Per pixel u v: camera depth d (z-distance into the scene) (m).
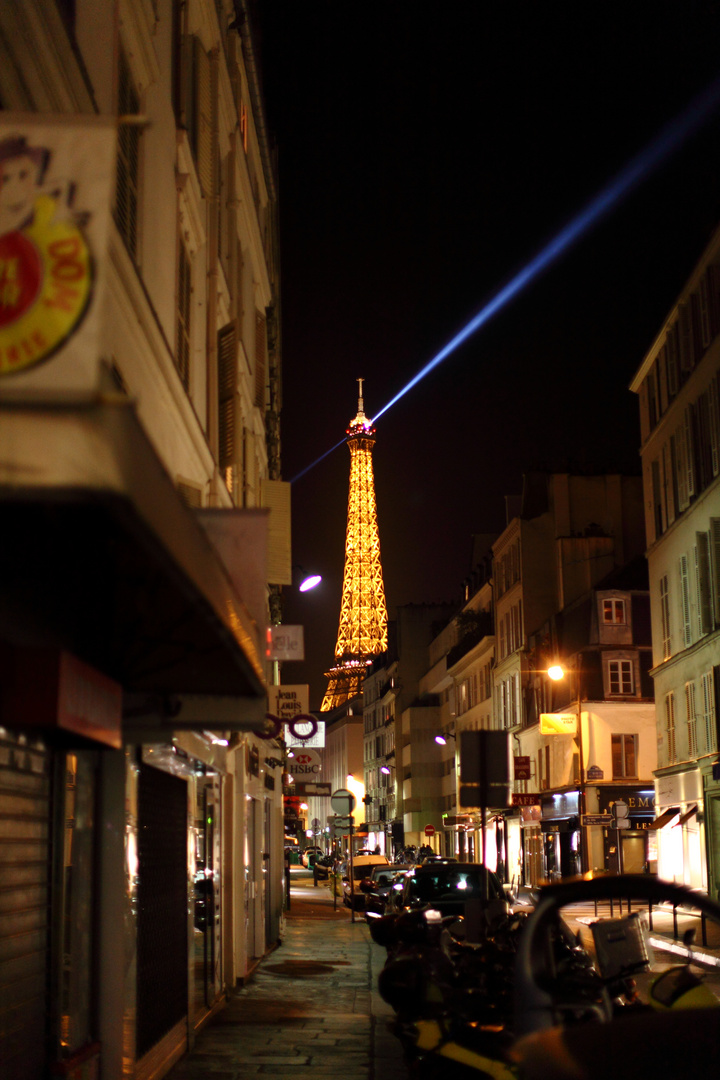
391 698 98.12
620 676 49.94
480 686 71.12
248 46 18.98
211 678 6.55
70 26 7.39
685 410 36.91
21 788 6.95
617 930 8.62
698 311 35.75
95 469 3.00
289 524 22.77
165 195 11.38
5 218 3.57
